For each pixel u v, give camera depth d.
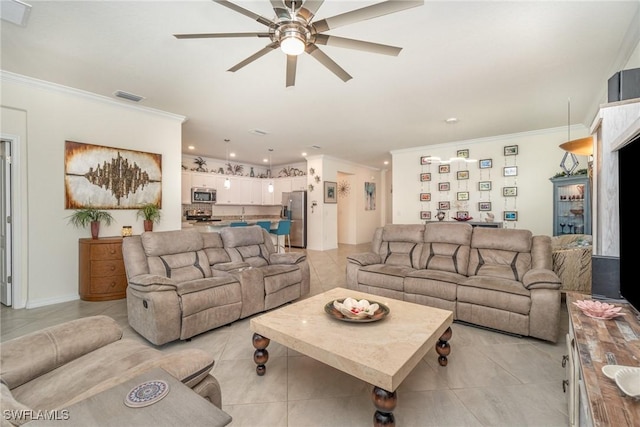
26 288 3.20
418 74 3.02
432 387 1.85
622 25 2.19
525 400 1.72
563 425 1.51
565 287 3.34
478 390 1.82
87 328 1.46
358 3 2.02
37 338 1.30
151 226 3.96
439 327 1.84
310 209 7.89
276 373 2.01
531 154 5.25
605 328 1.39
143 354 1.40
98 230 3.56
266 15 2.13
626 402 0.86
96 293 3.41
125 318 2.93
